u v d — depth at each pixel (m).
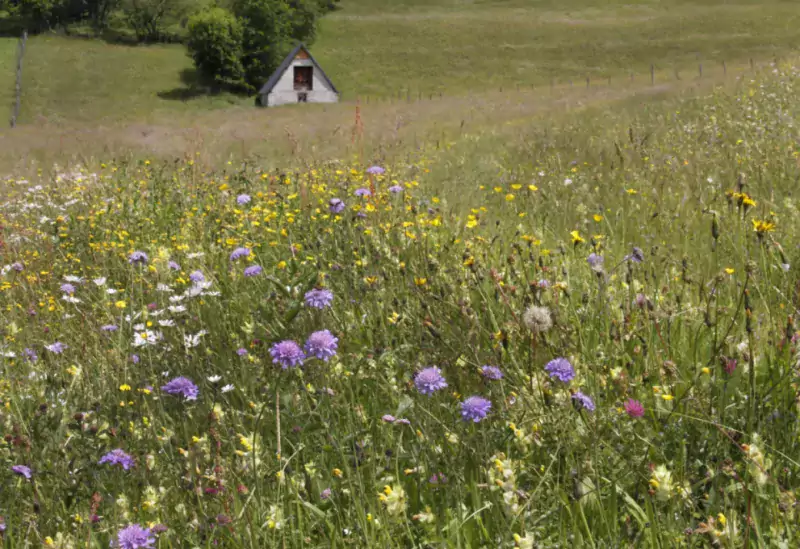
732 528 2.34
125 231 7.98
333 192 8.34
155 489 3.08
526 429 3.02
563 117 21.92
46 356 4.96
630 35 91.19
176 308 4.86
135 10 103.75
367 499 2.80
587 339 3.96
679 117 16.48
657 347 3.81
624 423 3.07
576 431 2.97
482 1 124.19
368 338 4.12
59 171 12.99
